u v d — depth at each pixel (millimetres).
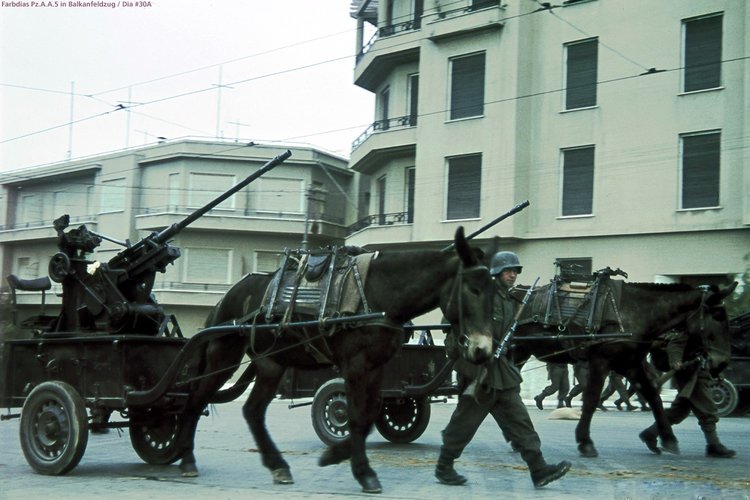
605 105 25062
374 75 31562
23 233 45812
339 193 42156
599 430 14047
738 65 22922
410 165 29906
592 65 25500
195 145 40906
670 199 23844
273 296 8062
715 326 10320
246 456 10328
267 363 8172
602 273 10469
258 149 41000
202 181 41000
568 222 25547
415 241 28156
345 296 7609
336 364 7871
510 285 7996
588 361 10383
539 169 26188
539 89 26359
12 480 8234
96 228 43500
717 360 10266
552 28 26172
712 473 8742
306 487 7754
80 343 8719
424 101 28188
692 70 23750
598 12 25297
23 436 8758
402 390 10961
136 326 9133
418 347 11219
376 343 7418
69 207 45250
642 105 24406
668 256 23875
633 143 24500
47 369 8922
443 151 27656
